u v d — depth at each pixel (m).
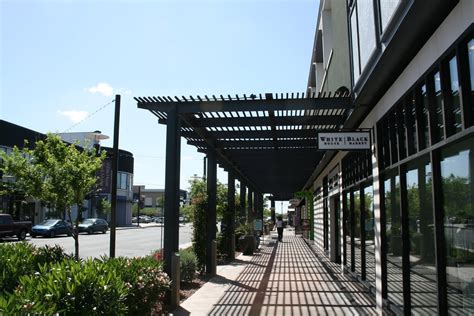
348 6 9.40
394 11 5.40
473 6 4.25
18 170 10.46
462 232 4.93
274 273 13.53
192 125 10.66
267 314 8.12
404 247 6.87
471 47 4.51
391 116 7.56
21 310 3.85
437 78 5.52
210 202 13.84
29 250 8.50
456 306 5.11
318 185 22.67
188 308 8.65
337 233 16.66
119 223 62.50
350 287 10.90
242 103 9.36
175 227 9.34
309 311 8.33
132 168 66.38
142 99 9.54
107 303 5.16
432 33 5.43
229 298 9.62
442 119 5.32
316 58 20.53
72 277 5.24
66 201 10.65
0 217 28.11
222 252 17.44
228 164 17.02
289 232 47.53
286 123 10.48
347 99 9.00
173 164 9.47
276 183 28.08
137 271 6.86
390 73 6.83
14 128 35.69
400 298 7.19
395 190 7.51
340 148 8.55
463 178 4.87
